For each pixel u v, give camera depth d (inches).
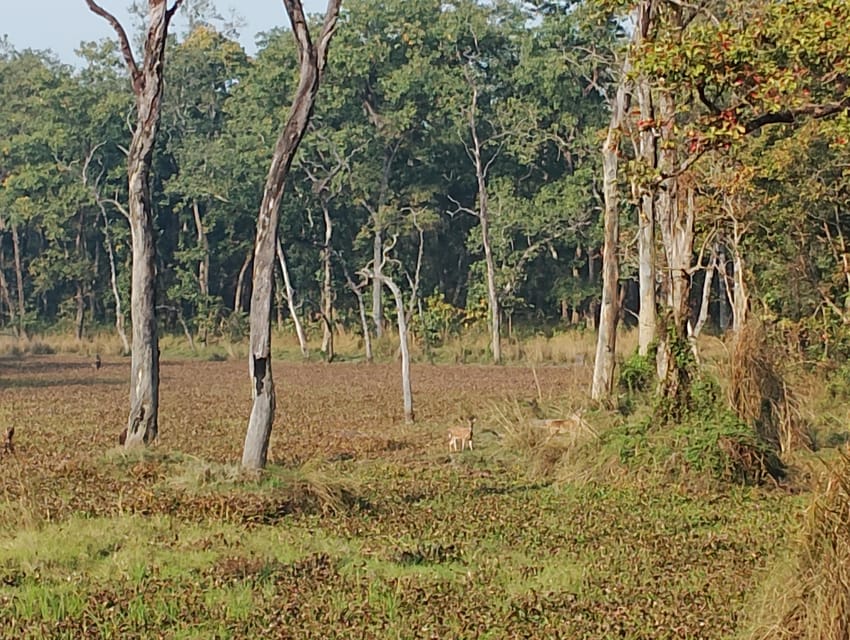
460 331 2452.0
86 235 2775.6
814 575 372.2
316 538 535.8
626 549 538.3
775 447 772.6
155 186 2760.8
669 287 976.9
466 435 866.8
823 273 1322.6
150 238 812.6
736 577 478.6
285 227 2459.4
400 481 734.5
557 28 2159.2
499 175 2480.3
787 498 683.4
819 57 579.8
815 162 1106.1
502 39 2348.7
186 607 417.7
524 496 691.4
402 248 2573.8
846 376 1029.2
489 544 545.3
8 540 509.7
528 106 2262.6
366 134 2321.6
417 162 2497.5
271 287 667.4
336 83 2317.9
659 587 463.8
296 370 2001.7
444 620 409.4
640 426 768.9
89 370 1955.0
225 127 2682.1
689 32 620.1
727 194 1111.0
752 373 789.9
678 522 609.0
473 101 2240.4
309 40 685.9
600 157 2217.0
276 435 978.7
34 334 2719.0
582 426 795.4
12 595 430.0
